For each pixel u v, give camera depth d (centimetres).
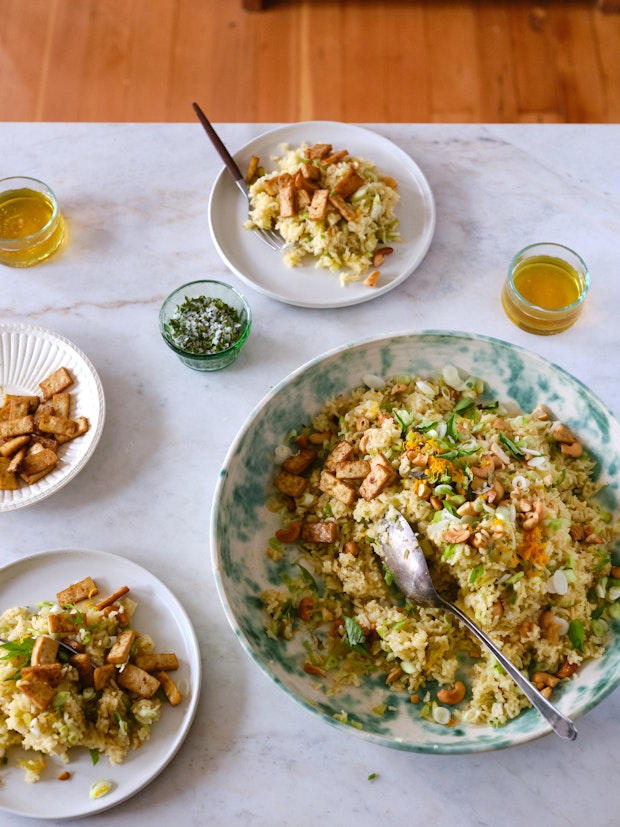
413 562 69
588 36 146
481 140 90
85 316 83
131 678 67
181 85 143
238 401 80
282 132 88
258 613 71
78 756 66
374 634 71
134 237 86
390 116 142
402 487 71
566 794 67
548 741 68
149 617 71
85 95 143
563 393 75
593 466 75
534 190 88
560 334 82
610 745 68
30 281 85
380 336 74
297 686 67
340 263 82
